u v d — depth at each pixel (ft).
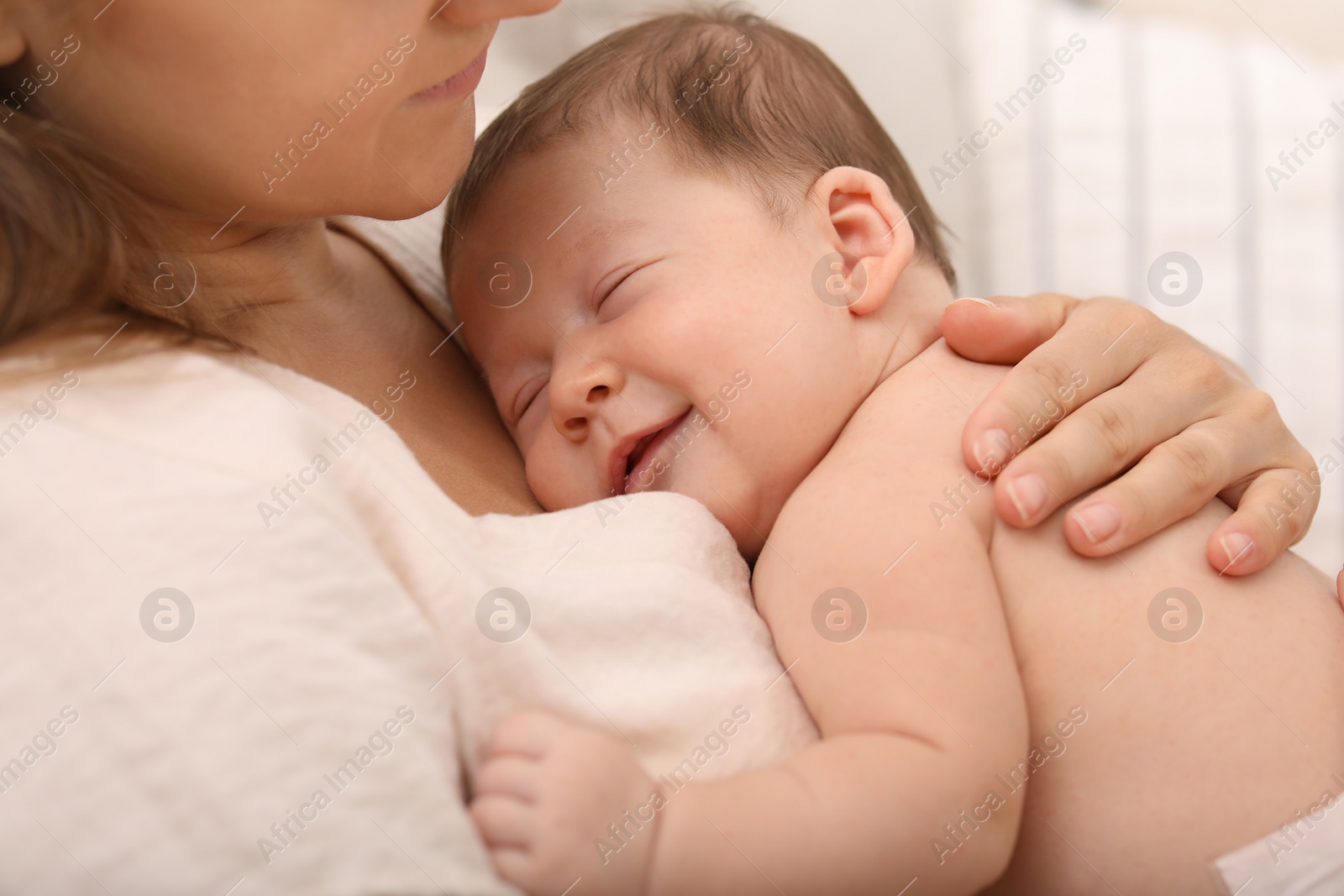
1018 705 2.16
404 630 1.73
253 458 1.73
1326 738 2.28
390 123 2.35
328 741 1.55
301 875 1.46
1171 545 2.47
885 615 2.21
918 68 5.57
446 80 2.43
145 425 1.74
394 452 2.06
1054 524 2.42
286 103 2.20
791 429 2.73
